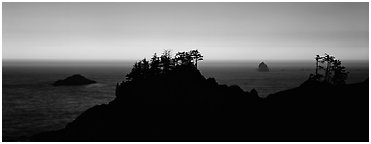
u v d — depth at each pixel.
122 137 65.31
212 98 75.00
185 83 79.19
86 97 185.75
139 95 79.38
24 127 105.44
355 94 74.44
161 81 81.12
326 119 62.72
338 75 89.94
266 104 73.00
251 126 62.69
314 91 78.12
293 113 66.56
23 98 180.38
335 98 72.94
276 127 61.25
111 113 77.00
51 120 117.56
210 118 67.44
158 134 63.72
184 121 67.31
